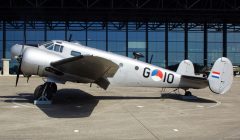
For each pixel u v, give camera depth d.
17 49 13.70
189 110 12.16
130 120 10.01
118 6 38.25
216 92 14.43
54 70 12.86
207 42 43.84
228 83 14.38
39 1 36.12
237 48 44.09
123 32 42.84
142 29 42.97
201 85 15.11
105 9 35.25
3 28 41.75
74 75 13.12
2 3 36.62
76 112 11.21
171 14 37.47
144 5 37.59
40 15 38.38
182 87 15.41
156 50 43.09
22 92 17.50
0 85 22.33
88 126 9.02
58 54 13.73
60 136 7.84
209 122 9.84
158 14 37.47
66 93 16.94
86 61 11.52
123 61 14.77
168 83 15.23
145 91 19.17
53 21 41.72
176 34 43.31
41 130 8.43
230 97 16.95
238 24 43.62
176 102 14.41
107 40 42.69
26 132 8.20
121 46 42.88
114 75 14.70
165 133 8.31
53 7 34.22
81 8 34.44
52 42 13.89
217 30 43.91
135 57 16.16
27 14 37.59
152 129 8.77
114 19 42.12
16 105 12.60
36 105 12.62
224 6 35.94
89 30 42.47
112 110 11.88
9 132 8.17
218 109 12.51
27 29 41.81
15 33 41.91
